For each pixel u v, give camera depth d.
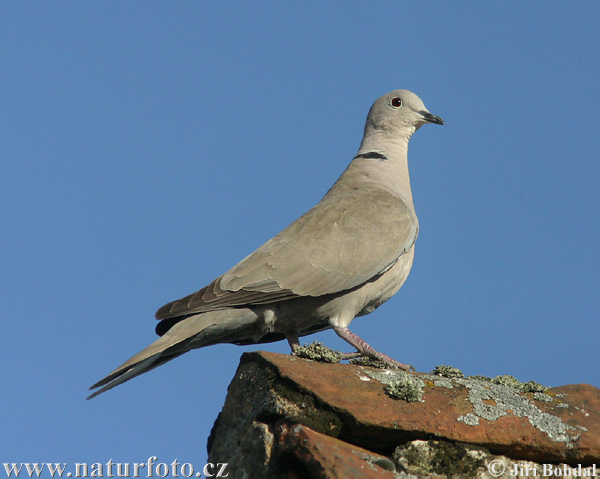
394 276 14.05
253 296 12.83
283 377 9.46
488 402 9.80
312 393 9.27
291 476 8.52
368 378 9.90
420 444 9.21
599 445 9.43
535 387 10.45
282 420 9.18
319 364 10.06
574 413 9.88
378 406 9.38
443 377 10.56
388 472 8.70
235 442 9.80
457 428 9.34
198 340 12.81
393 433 9.20
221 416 10.64
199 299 12.66
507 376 11.01
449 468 9.13
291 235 13.66
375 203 14.32
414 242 14.45
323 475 8.21
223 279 13.00
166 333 12.38
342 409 9.17
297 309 13.34
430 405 9.57
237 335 13.46
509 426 9.50
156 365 12.72
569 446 9.41
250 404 9.74
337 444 8.90
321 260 13.32
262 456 9.03
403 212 14.35
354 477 8.26
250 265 13.18
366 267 13.52
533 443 9.41
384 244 13.75
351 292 13.56
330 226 13.73
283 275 13.06
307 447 8.53
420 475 8.95
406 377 10.04
